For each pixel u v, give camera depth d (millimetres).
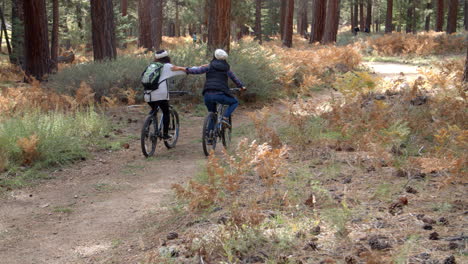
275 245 3391
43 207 5422
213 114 7551
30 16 17250
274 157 4711
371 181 4906
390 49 25797
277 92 13758
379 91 10422
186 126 10430
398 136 6188
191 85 12617
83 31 35625
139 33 31750
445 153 5312
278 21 54375
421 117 7188
